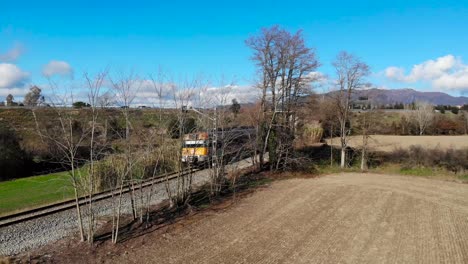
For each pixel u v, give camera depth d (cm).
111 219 1573
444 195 2264
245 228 1520
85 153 2056
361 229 1550
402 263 1202
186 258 1192
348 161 3538
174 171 2214
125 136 1583
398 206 1966
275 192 2256
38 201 1861
